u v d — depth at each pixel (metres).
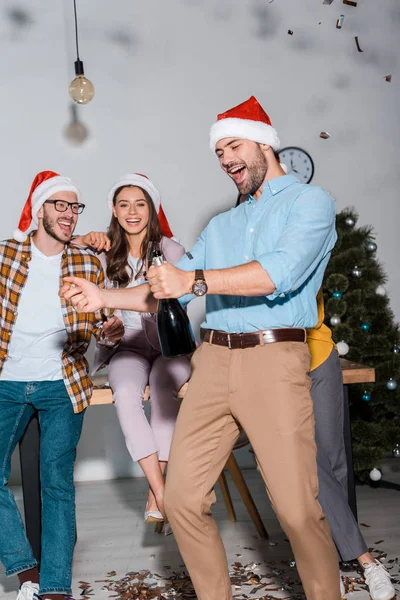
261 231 2.10
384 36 4.45
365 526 3.31
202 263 2.36
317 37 4.38
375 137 4.45
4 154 4.13
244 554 3.00
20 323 2.54
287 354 2.02
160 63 4.23
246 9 4.30
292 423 1.98
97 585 2.76
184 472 2.05
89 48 4.16
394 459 4.51
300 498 1.96
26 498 2.71
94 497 3.95
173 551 3.11
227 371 2.05
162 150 4.25
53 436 2.52
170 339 2.17
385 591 2.49
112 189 3.07
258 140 2.15
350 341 3.88
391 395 3.93
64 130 4.17
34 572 2.52
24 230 2.76
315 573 2.01
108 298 2.16
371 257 4.09
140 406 2.76
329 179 4.43
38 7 4.13
